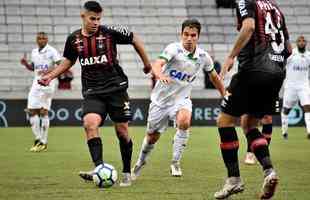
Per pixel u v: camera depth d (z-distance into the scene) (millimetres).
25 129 68000
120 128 28125
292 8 91688
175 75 31094
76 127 70875
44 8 87438
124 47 85250
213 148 48031
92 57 27297
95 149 26969
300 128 72562
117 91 27656
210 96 74688
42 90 48188
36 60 50062
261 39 23000
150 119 31328
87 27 27266
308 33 89875
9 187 27969
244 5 22672
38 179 30609
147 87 82500
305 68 58406
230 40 88188
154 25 88375
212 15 90125
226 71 22422
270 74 22922
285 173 33094
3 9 86438
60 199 24875
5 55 83188
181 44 30922
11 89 80688
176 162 32094
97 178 27047
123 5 89312
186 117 31391
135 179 30656
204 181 30141
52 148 48031
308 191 27000
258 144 23359
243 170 34375
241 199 24797
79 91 73562
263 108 23703
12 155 42844
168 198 25156
